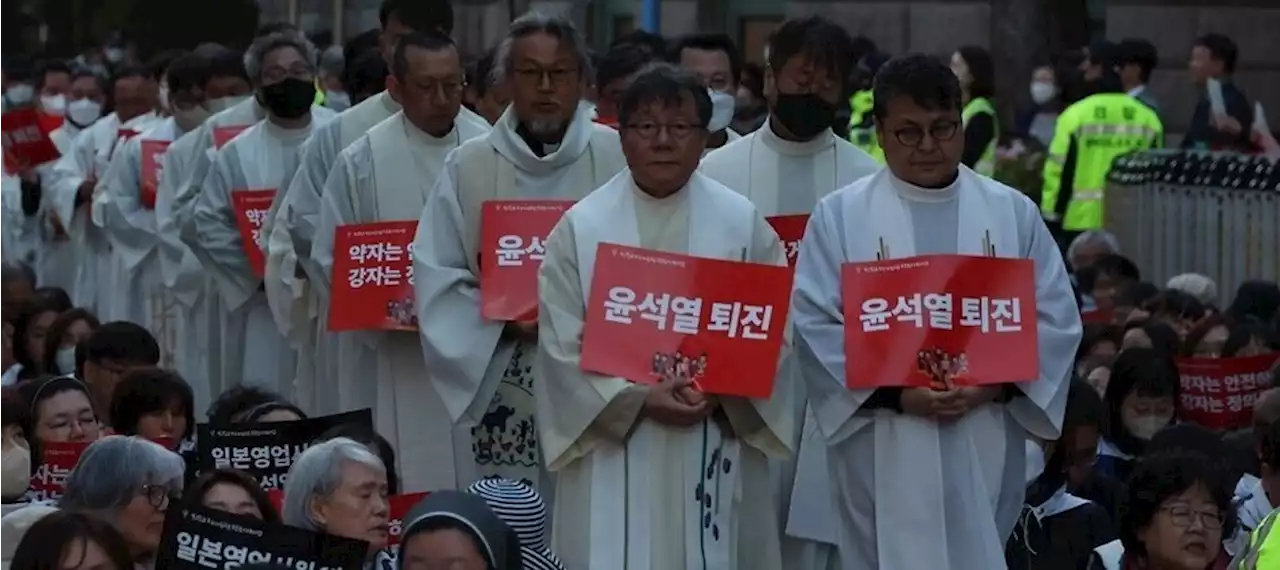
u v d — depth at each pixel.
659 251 10.29
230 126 17.86
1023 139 25.06
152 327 20.36
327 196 13.65
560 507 10.58
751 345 10.21
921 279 10.39
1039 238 10.84
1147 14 30.39
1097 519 11.65
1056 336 10.66
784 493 11.70
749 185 12.30
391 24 15.05
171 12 38.03
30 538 8.69
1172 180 21.52
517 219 11.85
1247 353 14.91
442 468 13.12
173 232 18.42
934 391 10.36
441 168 13.54
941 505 10.55
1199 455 10.38
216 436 11.38
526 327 11.80
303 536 9.58
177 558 9.55
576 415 10.29
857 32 32.22
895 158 10.67
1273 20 30.22
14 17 41.94
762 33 32.53
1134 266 18.66
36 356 16.38
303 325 14.71
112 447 10.18
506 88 12.40
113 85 25.03
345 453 10.03
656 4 21.64
